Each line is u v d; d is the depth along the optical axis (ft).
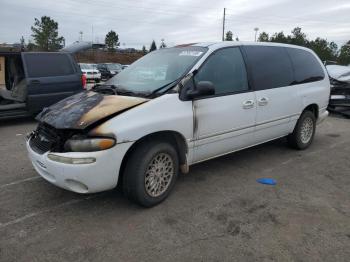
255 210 12.87
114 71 92.94
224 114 14.62
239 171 16.89
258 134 16.84
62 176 11.44
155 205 13.07
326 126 29.04
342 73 36.32
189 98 13.33
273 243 10.70
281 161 18.54
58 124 11.74
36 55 27.84
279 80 17.71
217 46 15.12
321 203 13.53
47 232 11.20
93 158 11.12
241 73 15.78
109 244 10.58
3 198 13.64
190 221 11.99
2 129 26.37
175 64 14.55
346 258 10.00
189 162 14.07
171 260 9.86
